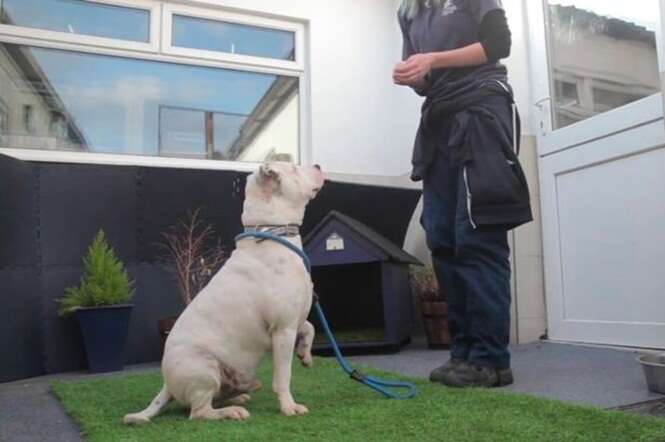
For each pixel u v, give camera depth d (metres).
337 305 3.61
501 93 2.00
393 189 3.57
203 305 1.64
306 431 1.37
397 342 3.02
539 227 3.24
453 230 2.12
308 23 4.08
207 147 3.83
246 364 1.62
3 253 2.59
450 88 2.03
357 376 1.79
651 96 2.58
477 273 1.96
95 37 3.56
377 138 4.17
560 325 3.09
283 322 1.59
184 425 1.46
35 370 2.72
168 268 3.23
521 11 3.35
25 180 2.80
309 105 4.02
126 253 3.14
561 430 1.31
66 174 2.99
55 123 3.47
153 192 3.21
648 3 2.63
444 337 3.13
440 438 1.28
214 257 3.30
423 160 2.15
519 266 3.17
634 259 2.67
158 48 3.70
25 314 2.71
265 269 1.62
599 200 2.87
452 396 1.71
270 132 3.99
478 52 1.93
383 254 3.04
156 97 3.72
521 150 3.24
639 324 2.63
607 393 1.80
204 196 3.33
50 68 3.48
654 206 2.58
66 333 2.89
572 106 3.07
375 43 4.23
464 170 1.94
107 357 2.80
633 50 2.71
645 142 2.60
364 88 4.17
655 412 1.57
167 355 1.58
